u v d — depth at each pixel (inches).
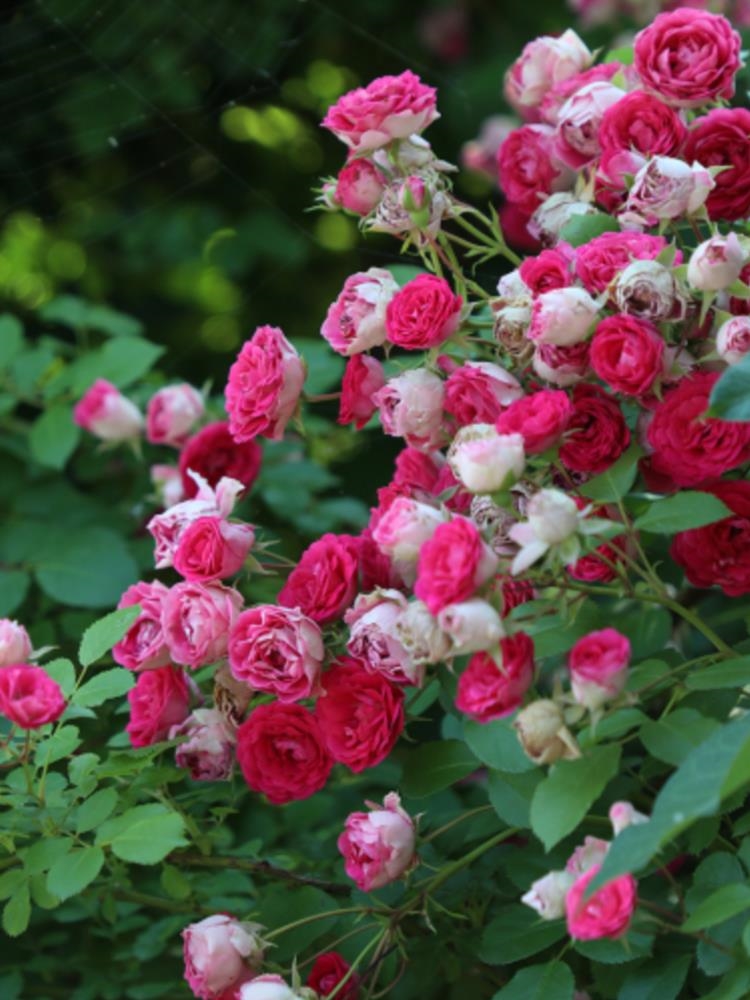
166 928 65.7
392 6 115.3
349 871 56.1
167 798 59.7
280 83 114.8
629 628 58.9
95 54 109.1
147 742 58.7
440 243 59.9
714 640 54.5
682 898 54.7
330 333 58.1
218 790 60.8
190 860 60.9
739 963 52.4
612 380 54.2
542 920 56.2
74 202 112.1
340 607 56.3
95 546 76.1
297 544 79.8
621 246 55.5
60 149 110.2
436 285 56.2
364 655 55.2
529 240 76.7
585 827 58.1
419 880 59.6
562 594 53.6
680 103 58.4
